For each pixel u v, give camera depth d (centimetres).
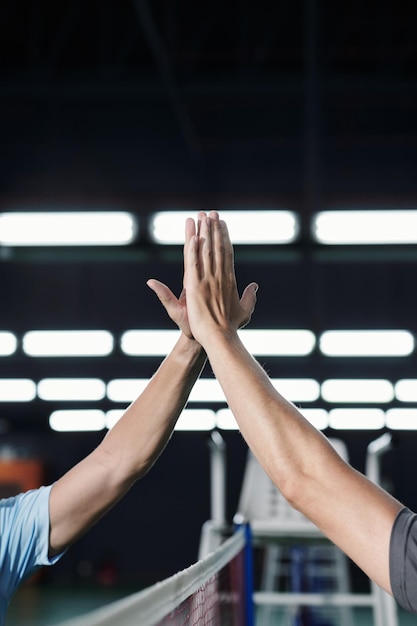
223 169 1044
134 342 1144
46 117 998
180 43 899
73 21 877
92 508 110
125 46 874
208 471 1284
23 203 674
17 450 1273
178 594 82
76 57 913
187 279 92
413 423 1131
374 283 1101
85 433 1245
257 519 317
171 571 1269
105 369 1176
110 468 112
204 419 1197
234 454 1250
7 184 1005
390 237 650
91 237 678
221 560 141
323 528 75
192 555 1271
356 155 1031
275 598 331
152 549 1277
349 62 921
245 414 79
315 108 740
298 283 1116
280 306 1111
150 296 1148
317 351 1098
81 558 1274
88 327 1146
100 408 1179
